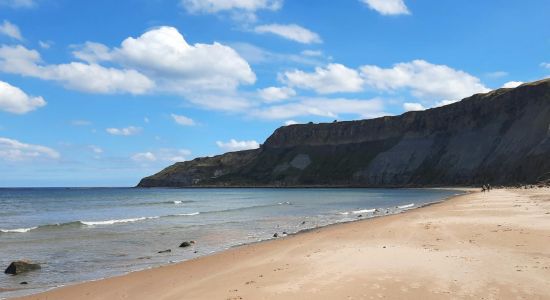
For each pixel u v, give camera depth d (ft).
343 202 261.65
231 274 51.78
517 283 39.40
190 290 45.01
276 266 54.34
